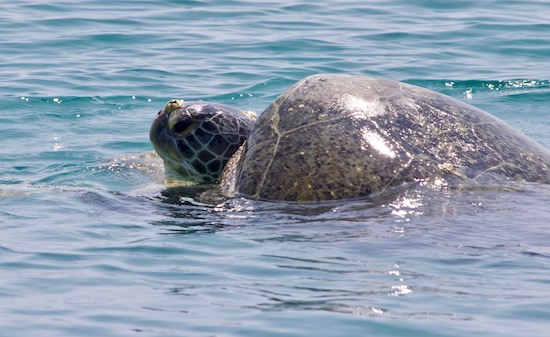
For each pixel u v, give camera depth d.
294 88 29.11
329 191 26.12
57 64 50.09
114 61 50.81
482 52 52.47
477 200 25.11
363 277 20.25
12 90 45.25
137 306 18.81
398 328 17.50
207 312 18.44
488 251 21.72
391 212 24.73
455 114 28.30
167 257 22.06
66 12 61.41
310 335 17.27
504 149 27.59
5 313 18.44
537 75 47.78
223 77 47.84
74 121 41.91
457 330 17.38
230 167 29.17
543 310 18.23
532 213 24.20
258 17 60.88
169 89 46.16
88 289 19.86
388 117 27.52
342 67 49.06
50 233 24.19
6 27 57.31
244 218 25.39
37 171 34.66
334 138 26.98
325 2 65.88
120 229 24.67
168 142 30.50
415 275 20.30
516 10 62.56
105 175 33.28
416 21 59.78
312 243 22.84
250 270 20.92
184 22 59.44
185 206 27.12
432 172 26.31
